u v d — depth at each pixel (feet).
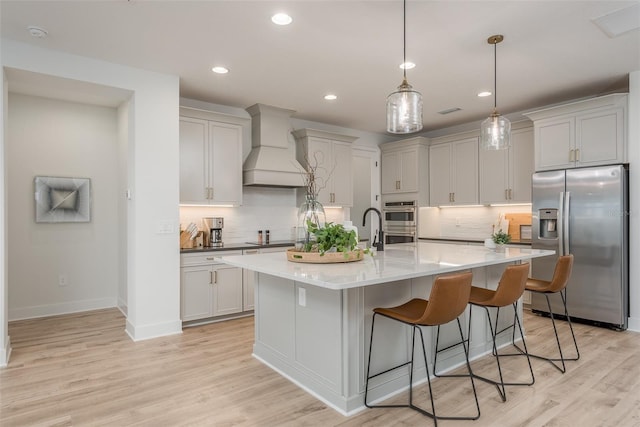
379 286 8.25
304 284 8.64
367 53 10.91
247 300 14.61
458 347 9.90
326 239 8.58
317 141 17.71
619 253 12.43
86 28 9.37
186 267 13.19
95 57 11.09
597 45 10.44
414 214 19.69
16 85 12.69
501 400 7.97
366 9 8.58
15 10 8.52
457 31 9.63
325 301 8.04
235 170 15.21
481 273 10.84
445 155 19.25
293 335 9.04
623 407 7.63
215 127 14.74
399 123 8.08
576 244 13.41
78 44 10.26
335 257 8.36
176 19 8.98
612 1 8.31
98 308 15.44
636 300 12.46
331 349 7.89
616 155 12.70
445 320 7.02
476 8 8.56
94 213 15.37
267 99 15.24
